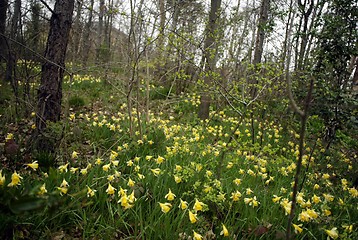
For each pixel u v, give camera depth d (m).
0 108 6.29
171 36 4.59
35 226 2.35
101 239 2.44
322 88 4.76
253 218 2.79
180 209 2.71
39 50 6.83
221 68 5.55
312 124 4.25
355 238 2.61
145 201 2.87
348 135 4.49
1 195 1.55
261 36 8.07
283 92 6.01
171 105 8.61
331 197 2.88
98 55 9.99
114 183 3.03
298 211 2.94
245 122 7.30
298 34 5.65
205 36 5.30
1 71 8.02
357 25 4.93
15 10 6.38
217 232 2.58
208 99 7.53
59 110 4.36
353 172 4.40
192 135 5.60
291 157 5.00
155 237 2.40
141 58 5.83
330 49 4.92
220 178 3.50
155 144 4.62
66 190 2.32
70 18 4.21
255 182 3.70
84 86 9.71
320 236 2.67
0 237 2.02
